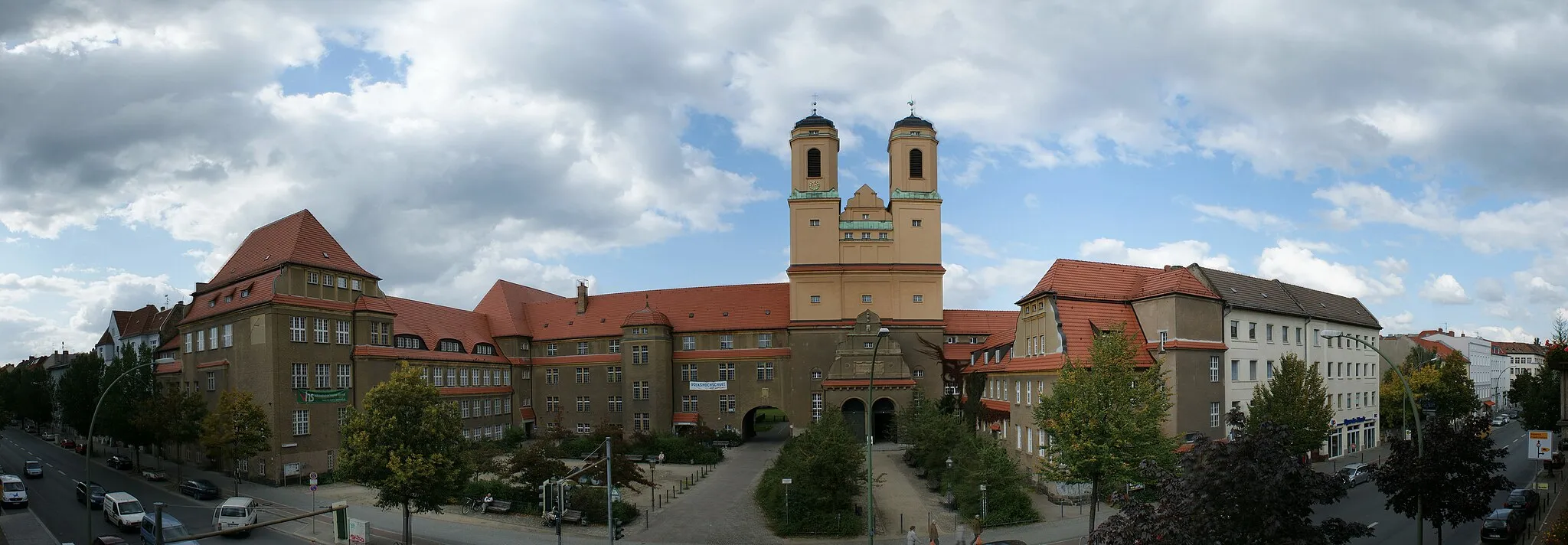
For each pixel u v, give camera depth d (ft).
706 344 299.58
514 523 152.25
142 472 220.23
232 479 206.18
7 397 375.86
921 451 192.54
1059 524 144.15
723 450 261.03
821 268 286.66
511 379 304.91
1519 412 414.00
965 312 303.07
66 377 269.85
